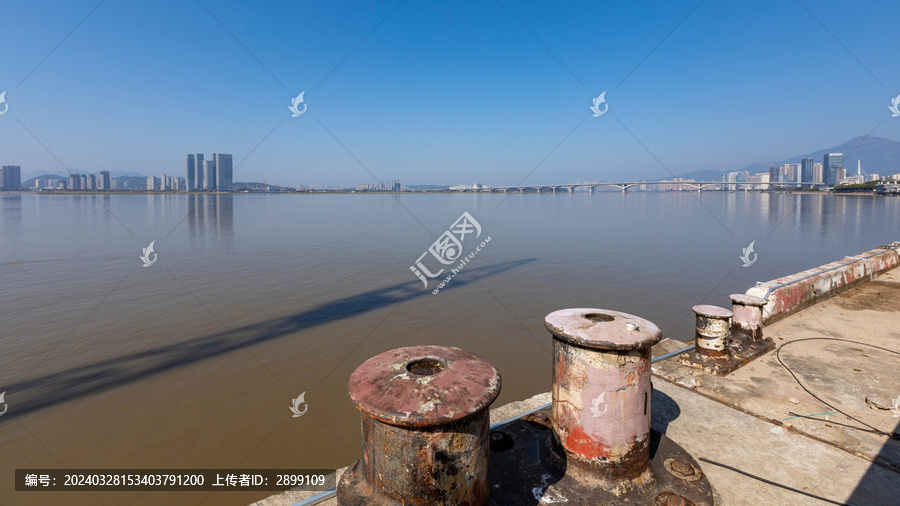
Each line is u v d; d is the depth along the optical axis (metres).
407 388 2.03
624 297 15.02
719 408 3.59
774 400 3.67
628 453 2.53
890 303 6.64
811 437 3.15
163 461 6.39
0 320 12.61
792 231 35.38
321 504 2.57
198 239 31.42
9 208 66.81
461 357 2.42
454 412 1.87
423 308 13.95
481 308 13.91
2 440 6.92
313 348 10.64
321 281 17.81
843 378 4.07
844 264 7.88
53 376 9.08
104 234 33.75
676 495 2.48
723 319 4.25
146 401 8.09
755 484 2.67
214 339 11.23
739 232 34.97
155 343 10.95
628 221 46.88
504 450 2.91
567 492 2.50
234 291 16.17
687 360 4.37
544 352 10.27
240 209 71.25
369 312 13.57
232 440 6.89
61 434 7.03
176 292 15.92
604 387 2.49
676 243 28.56
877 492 2.57
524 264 21.42
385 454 1.98
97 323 12.37
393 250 26.41
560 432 2.71
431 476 1.94
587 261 22.00
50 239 30.50
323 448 6.69
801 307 6.33
